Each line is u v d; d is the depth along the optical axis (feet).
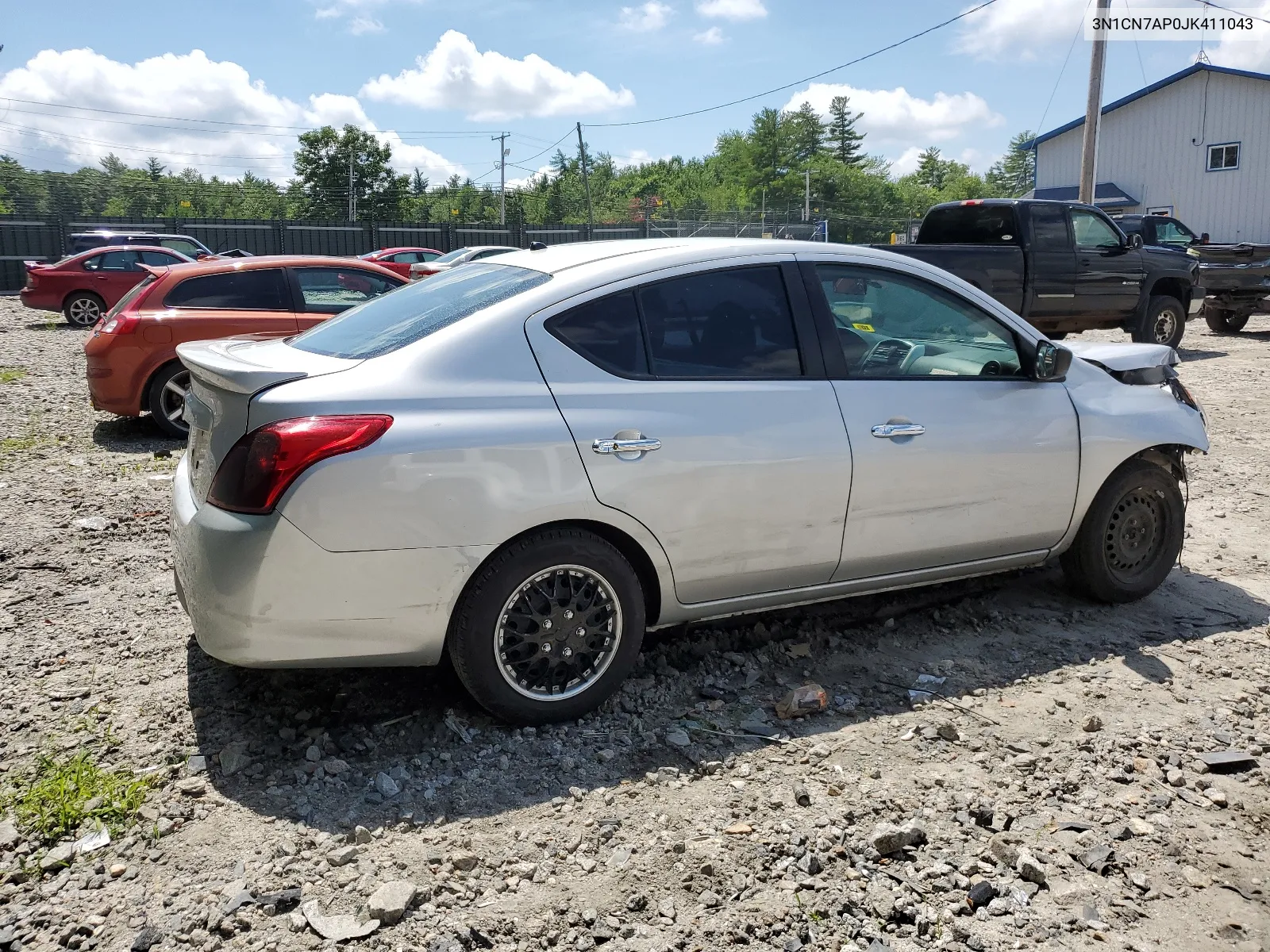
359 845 9.42
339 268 29.76
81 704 12.08
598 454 11.21
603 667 11.77
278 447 10.11
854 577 13.33
